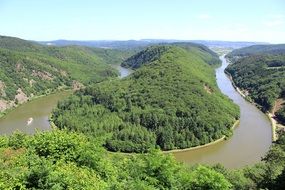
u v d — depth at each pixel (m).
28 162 32.72
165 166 35.72
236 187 61.12
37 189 28.28
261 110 177.25
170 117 140.25
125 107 157.75
